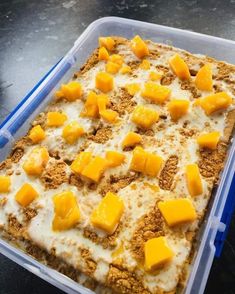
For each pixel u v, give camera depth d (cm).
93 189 19
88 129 22
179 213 17
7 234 18
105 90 23
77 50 26
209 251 16
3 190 19
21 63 31
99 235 17
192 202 18
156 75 23
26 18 35
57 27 34
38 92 24
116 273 16
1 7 36
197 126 21
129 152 20
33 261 17
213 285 18
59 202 18
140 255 16
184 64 23
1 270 20
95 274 16
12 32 34
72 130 21
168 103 22
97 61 26
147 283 16
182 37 26
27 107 23
